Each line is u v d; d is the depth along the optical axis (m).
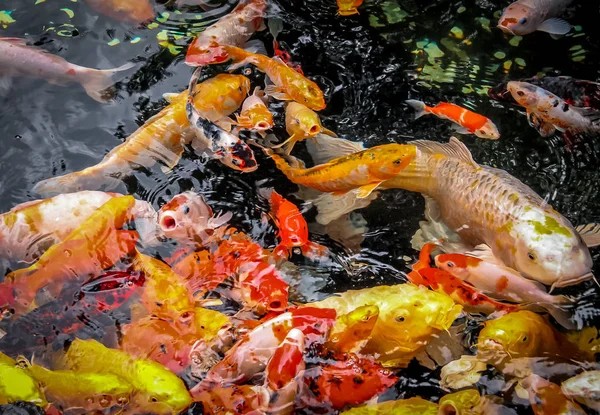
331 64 3.27
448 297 2.74
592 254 2.88
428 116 3.15
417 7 3.40
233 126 3.09
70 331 2.74
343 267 2.88
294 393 2.61
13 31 3.30
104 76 3.21
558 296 2.78
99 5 3.34
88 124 3.12
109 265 2.82
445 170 2.91
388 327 2.71
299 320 2.67
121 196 2.89
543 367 2.69
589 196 2.99
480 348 2.69
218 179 3.01
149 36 3.30
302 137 3.04
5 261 2.85
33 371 2.65
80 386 2.62
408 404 2.63
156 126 3.03
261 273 2.78
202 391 2.63
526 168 3.05
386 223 2.95
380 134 3.12
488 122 3.06
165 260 2.86
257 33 3.31
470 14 3.38
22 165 3.04
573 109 3.10
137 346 2.71
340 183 2.94
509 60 3.28
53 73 3.18
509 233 2.81
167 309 2.75
